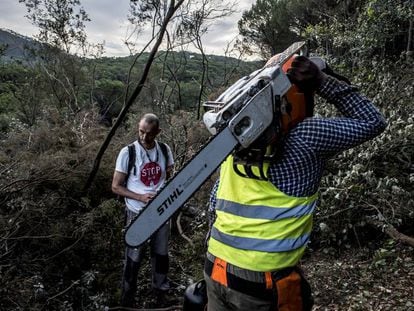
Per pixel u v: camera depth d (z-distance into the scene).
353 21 11.68
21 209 4.15
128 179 3.98
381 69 7.31
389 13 9.34
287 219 1.47
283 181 1.48
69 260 4.25
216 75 12.84
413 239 4.11
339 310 3.52
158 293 4.10
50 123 7.18
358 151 4.96
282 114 1.46
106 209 4.58
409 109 5.58
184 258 4.96
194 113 8.95
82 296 3.91
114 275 4.34
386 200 4.39
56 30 14.51
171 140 6.68
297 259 1.52
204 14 8.28
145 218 1.49
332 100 1.53
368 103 1.52
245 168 1.51
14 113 14.20
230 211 1.56
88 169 5.24
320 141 1.48
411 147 4.99
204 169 1.45
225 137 1.42
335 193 4.54
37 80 14.87
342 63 8.74
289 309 1.50
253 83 1.44
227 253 1.54
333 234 4.52
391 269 3.97
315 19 18.77
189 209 5.64
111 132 5.09
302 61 1.50
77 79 15.51
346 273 4.06
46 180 4.63
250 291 1.49
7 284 3.48
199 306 1.82
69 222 4.38
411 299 3.49
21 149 5.74
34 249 4.24
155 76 10.51
